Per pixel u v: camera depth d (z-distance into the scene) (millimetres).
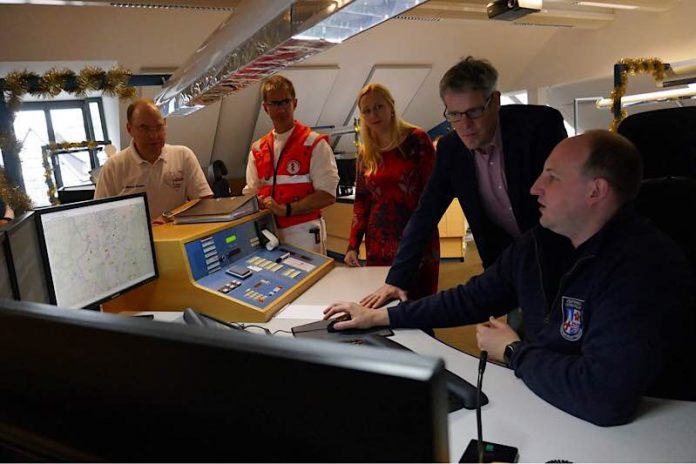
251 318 1716
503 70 7160
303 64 5828
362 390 333
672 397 1318
